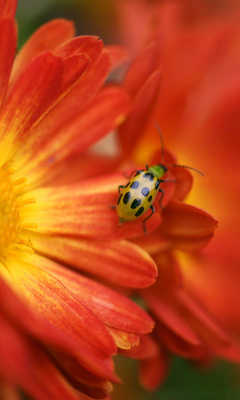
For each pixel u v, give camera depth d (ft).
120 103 0.30
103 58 0.28
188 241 0.29
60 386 0.25
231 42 0.33
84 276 0.28
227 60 0.34
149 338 0.29
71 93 0.28
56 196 0.29
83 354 0.24
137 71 0.30
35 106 0.27
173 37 0.33
